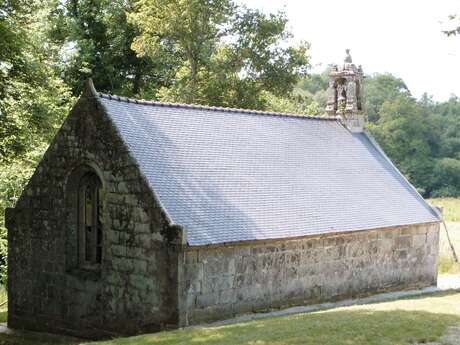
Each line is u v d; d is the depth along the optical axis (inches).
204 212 821.9
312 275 926.4
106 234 836.6
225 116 1024.2
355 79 1254.9
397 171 1206.9
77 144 876.0
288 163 1023.6
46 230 914.1
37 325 921.5
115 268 826.8
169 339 644.1
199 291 786.2
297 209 938.1
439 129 3526.1
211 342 608.1
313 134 1144.8
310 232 908.0
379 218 1034.7
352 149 1179.9
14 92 1194.6
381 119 3540.8
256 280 852.0
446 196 3272.6
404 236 1080.8
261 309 857.5
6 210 959.0
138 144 842.2
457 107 4010.8
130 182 810.8
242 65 1828.2
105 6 1907.0
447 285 1162.0
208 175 884.0
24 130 1210.6
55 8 1800.0
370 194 1083.3
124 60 1973.4
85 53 1825.8
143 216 796.0
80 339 863.1
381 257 1038.4
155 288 783.1
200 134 946.7
